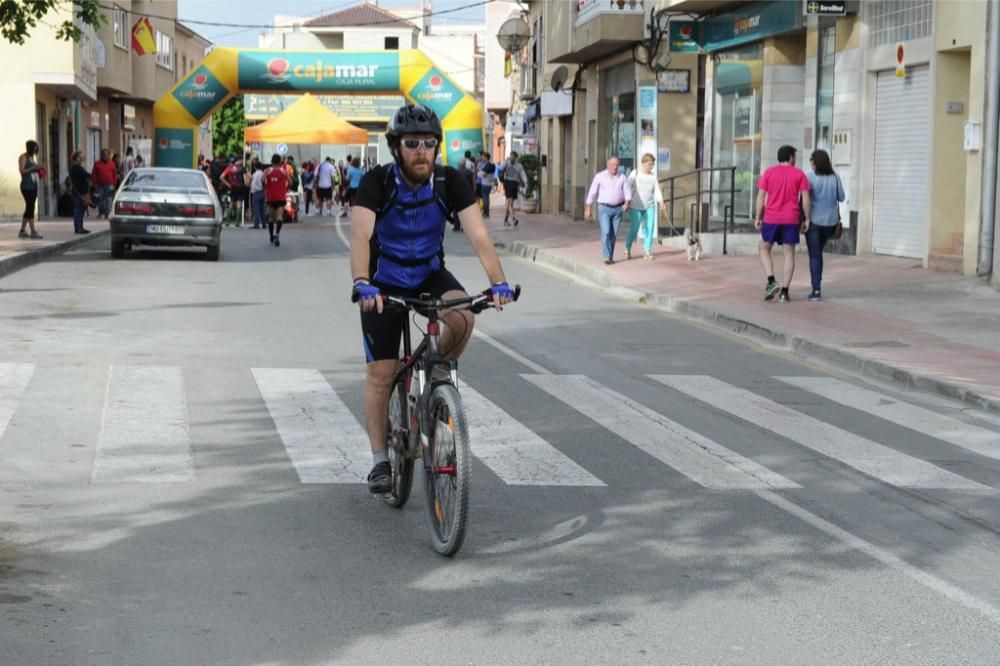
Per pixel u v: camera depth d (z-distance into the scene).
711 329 15.63
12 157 37.84
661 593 5.75
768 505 7.40
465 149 41.72
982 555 6.55
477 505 7.21
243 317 15.15
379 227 6.64
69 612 5.27
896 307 16.66
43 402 9.60
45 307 15.63
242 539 6.40
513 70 65.19
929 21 20.91
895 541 6.75
